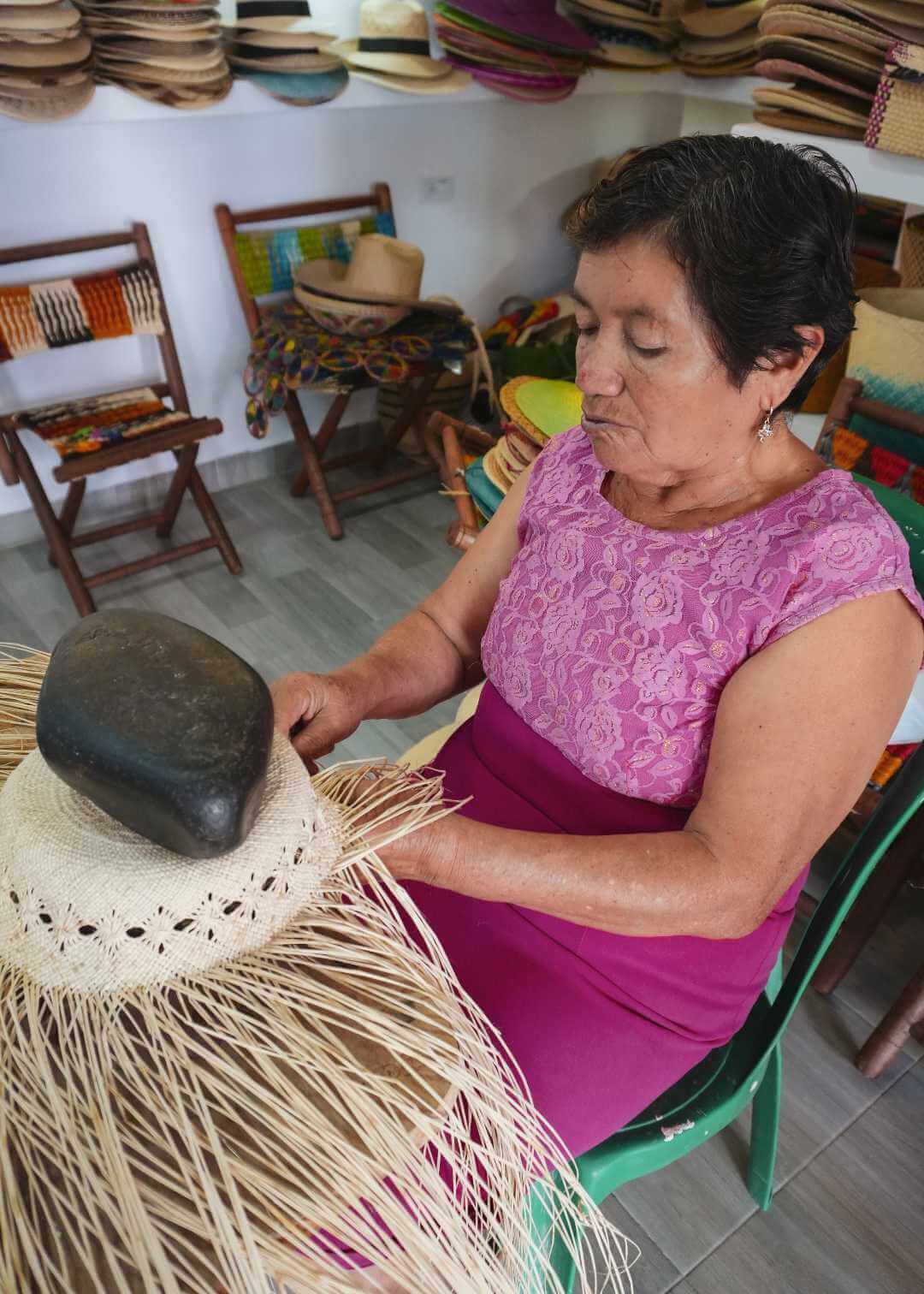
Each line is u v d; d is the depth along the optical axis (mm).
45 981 604
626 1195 1396
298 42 2613
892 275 2545
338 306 2727
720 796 842
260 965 633
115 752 536
